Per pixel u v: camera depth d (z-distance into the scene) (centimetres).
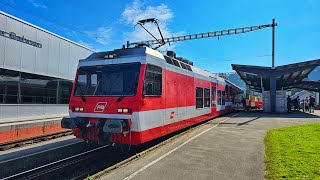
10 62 1591
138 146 1027
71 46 2139
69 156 952
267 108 2903
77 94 934
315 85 3838
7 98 1594
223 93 2162
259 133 1288
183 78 1202
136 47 923
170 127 1041
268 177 617
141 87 824
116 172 672
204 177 632
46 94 1906
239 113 2709
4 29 1550
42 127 1467
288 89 4819
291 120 1950
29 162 881
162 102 962
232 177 631
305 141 1023
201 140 1098
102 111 857
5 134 1238
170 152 883
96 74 921
